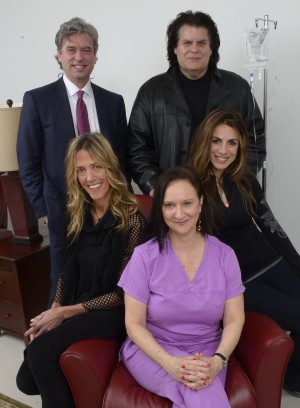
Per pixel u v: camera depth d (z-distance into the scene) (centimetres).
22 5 280
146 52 251
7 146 218
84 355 139
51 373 142
